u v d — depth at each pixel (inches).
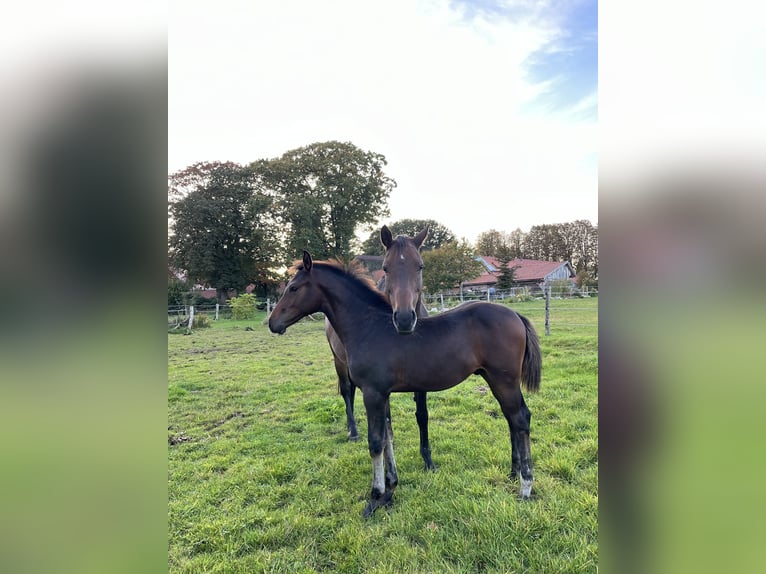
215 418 198.2
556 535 93.7
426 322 119.5
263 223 999.6
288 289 129.6
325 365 320.8
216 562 93.0
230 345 442.3
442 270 892.6
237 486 127.7
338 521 108.3
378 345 116.1
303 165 1012.5
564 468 123.6
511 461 128.0
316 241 962.7
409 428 170.7
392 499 115.4
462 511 105.2
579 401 189.9
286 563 92.0
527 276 1325.0
